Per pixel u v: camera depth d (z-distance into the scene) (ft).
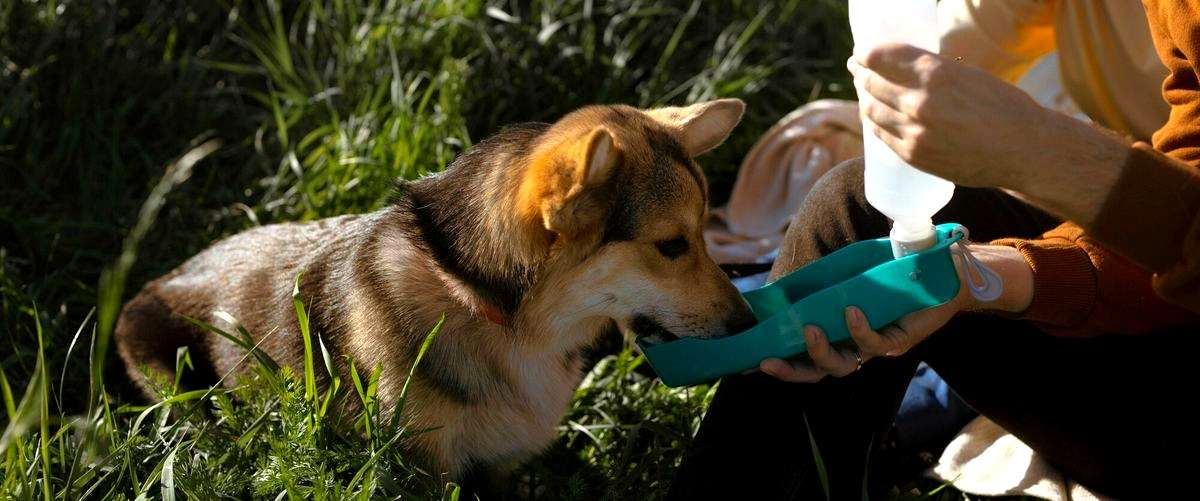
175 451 4.08
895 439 4.92
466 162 4.52
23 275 5.75
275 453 4.14
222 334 4.45
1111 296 3.66
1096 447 4.06
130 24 7.27
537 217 4.18
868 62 3.32
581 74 7.15
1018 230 4.19
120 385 5.21
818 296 3.61
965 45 4.55
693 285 4.37
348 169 6.13
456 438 4.52
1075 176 3.35
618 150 4.15
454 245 4.36
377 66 6.96
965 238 3.70
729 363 3.82
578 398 5.20
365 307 4.50
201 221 6.20
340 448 4.22
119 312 5.52
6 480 3.96
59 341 5.31
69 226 5.90
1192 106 3.66
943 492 4.71
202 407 4.70
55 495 4.09
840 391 3.89
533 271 4.29
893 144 3.40
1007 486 4.50
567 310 4.43
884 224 3.95
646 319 4.44
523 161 4.27
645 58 7.48
